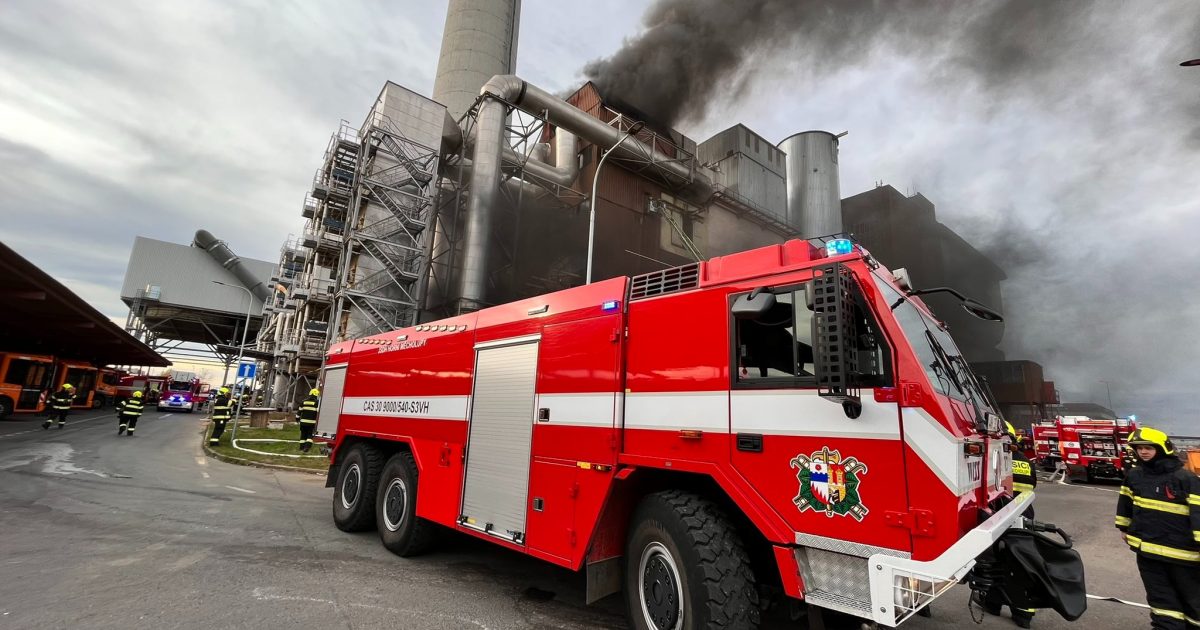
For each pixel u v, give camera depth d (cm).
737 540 335
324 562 559
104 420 2731
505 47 4869
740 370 342
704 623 310
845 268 306
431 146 3453
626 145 3406
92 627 378
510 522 464
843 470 292
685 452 357
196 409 4903
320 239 3450
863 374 296
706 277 381
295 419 3045
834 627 374
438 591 485
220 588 467
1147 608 531
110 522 695
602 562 392
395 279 3128
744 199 4291
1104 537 884
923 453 270
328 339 3114
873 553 274
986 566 317
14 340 3441
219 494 940
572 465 422
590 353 433
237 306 6750
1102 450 1836
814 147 4978
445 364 595
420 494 579
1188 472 421
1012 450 463
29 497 830
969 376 424
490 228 3012
